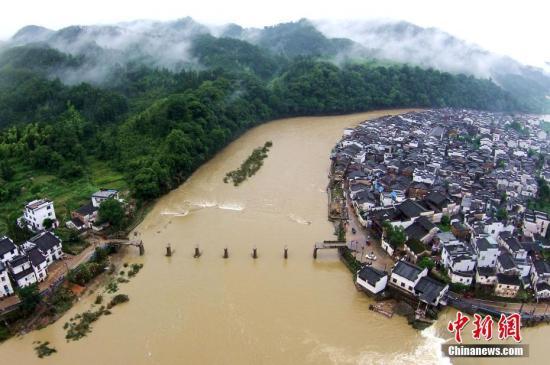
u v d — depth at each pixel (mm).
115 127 195625
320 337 84375
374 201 132500
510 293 93312
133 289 98062
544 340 84688
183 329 85812
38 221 116500
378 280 93812
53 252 104062
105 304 93125
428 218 123625
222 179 163000
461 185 147000
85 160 171375
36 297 87812
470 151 192500
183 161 160375
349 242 115438
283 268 106625
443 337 84625
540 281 94812
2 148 168750
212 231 123625
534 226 119250
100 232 119375
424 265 98812
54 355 79438
